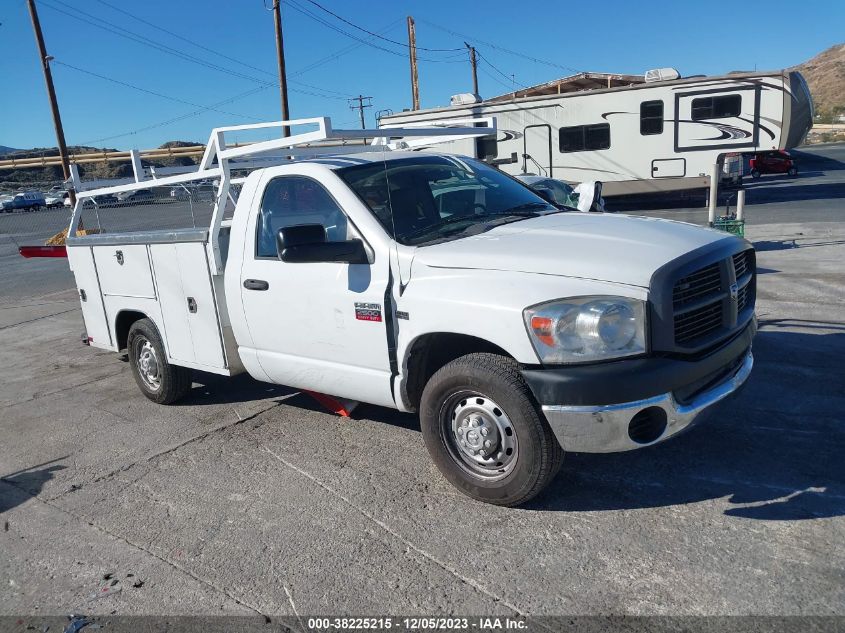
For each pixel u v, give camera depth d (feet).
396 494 13.70
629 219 14.38
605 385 10.96
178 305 18.19
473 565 11.16
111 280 20.49
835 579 10.04
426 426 13.28
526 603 10.14
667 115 62.54
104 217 22.27
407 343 13.21
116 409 20.79
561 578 10.62
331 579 11.14
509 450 12.37
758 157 106.93
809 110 60.29
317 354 15.12
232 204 19.42
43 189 152.66
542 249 12.48
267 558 11.91
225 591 11.09
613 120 64.28
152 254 18.56
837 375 18.10
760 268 33.99
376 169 15.25
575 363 11.30
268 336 16.03
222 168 16.48
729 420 15.70
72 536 13.32
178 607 10.79
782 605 9.60
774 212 59.82
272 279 15.47
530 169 68.54
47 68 81.30
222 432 17.90
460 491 13.34
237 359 17.48
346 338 14.35
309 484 14.48
